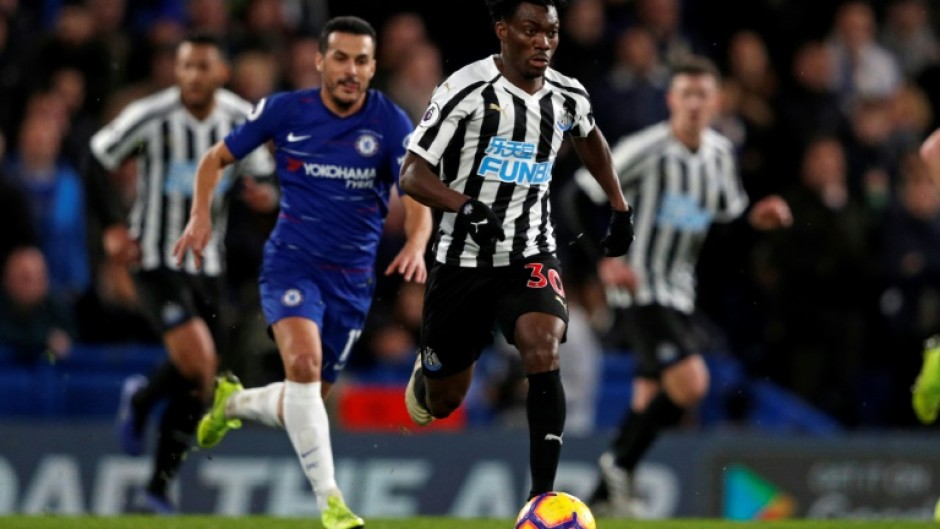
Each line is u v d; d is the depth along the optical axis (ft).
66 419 115.44
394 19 135.03
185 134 89.81
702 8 156.04
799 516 113.39
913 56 159.63
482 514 108.99
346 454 108.37
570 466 110.63
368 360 122.72
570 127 62.75
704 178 100.58
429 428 118.32
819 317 131.13
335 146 73.15
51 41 128.57
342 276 74.23
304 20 140.77
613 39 142.41
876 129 144.05
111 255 90.27
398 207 125.08
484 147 61.36
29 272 114.62
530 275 61.98
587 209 101.19
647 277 99.14
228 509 106.73
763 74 147.33
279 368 109.70
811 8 156.46
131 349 117.80
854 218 131.95
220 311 91.30
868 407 132.46
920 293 132.57
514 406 119.03
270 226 116.67
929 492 115.34
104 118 123.24
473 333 64.75
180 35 128.98
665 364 97.60
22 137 122.01
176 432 89.56
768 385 131.23
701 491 112.37
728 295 135.23
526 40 60.23
